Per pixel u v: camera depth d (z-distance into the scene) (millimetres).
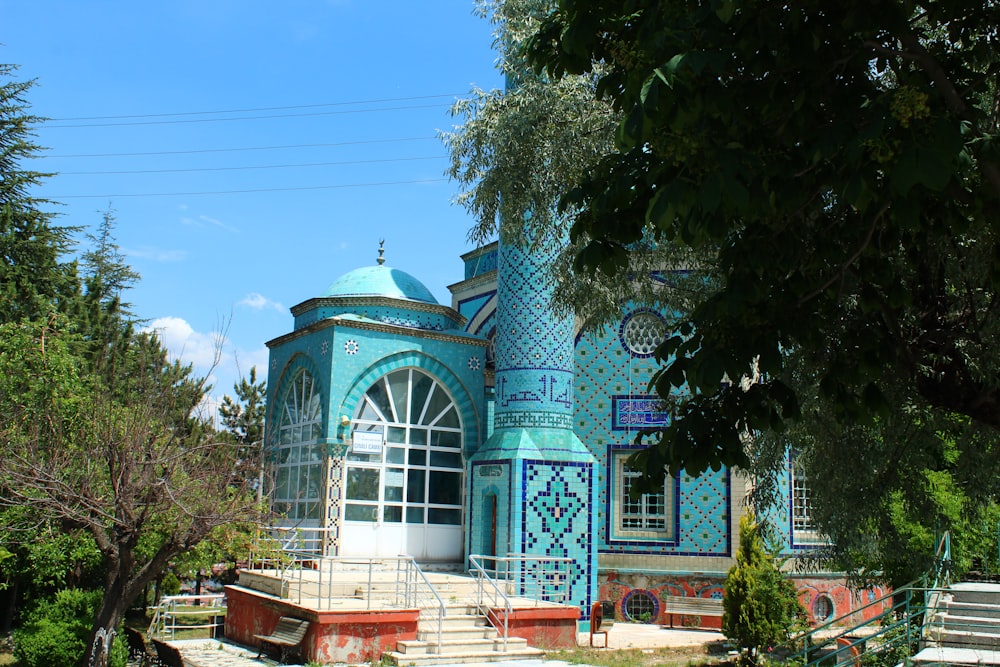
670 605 22609
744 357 6758
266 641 17062
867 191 5969
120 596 13383
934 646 15047
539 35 7891
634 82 6375
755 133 6465
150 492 13461
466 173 13938
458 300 31766
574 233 7551
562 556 21094
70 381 15484
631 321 24297
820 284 7844
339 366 22406
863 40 6547
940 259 9648
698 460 6914
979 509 14102
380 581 19031
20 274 26906
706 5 5738
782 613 17828
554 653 17953
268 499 16094
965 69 7098
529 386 22016
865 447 11828
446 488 23609
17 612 22078
